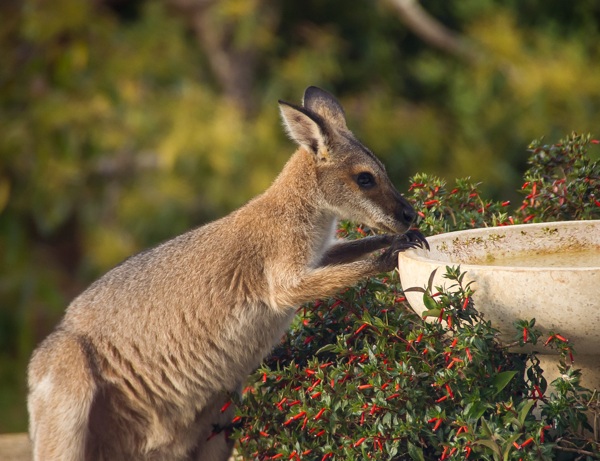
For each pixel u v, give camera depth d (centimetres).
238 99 2242
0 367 2095
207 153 2045
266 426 856
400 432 761
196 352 944
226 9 2138
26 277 2106
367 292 904
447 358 773
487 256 898
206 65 2327
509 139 2191
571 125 2150
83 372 924
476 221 974
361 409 773
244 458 869
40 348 962
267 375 864
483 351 745
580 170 966
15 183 2072
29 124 1995
